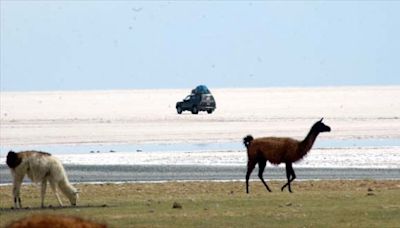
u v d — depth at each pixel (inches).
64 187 3243.1
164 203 3243.1
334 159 5866.1
